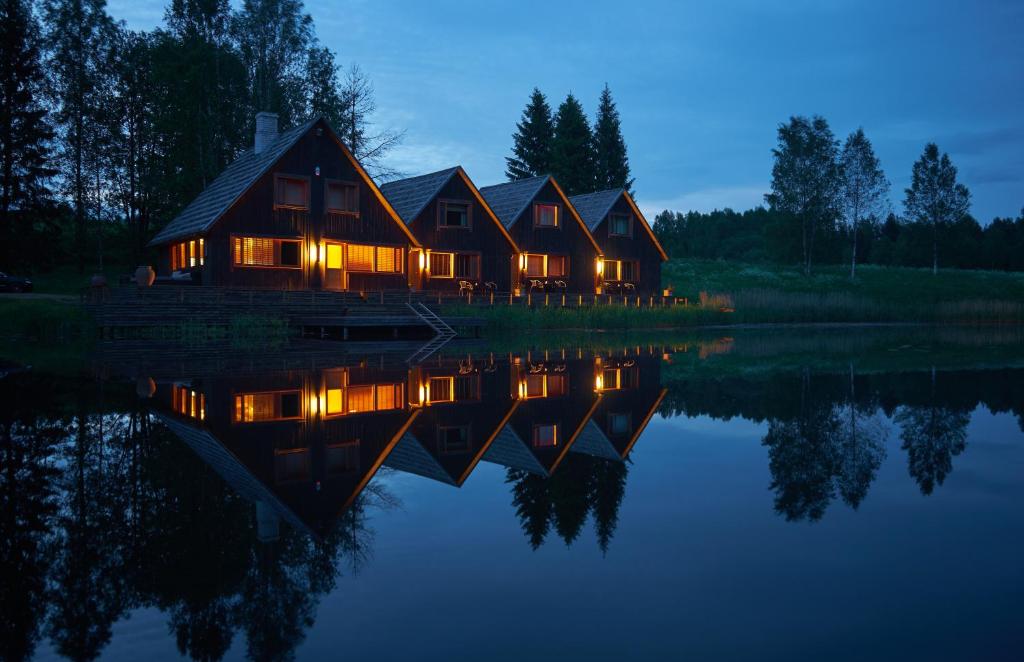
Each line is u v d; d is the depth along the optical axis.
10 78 45.75
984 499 5.62
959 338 29.72
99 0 48.69
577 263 44.78
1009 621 3.35
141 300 26.64
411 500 5.75
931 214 76.12
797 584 3.85
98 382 13.91
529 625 3.38
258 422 9.52
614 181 74.31
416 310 31.66
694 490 6.02
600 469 6.86
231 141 48.03
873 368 16.86
